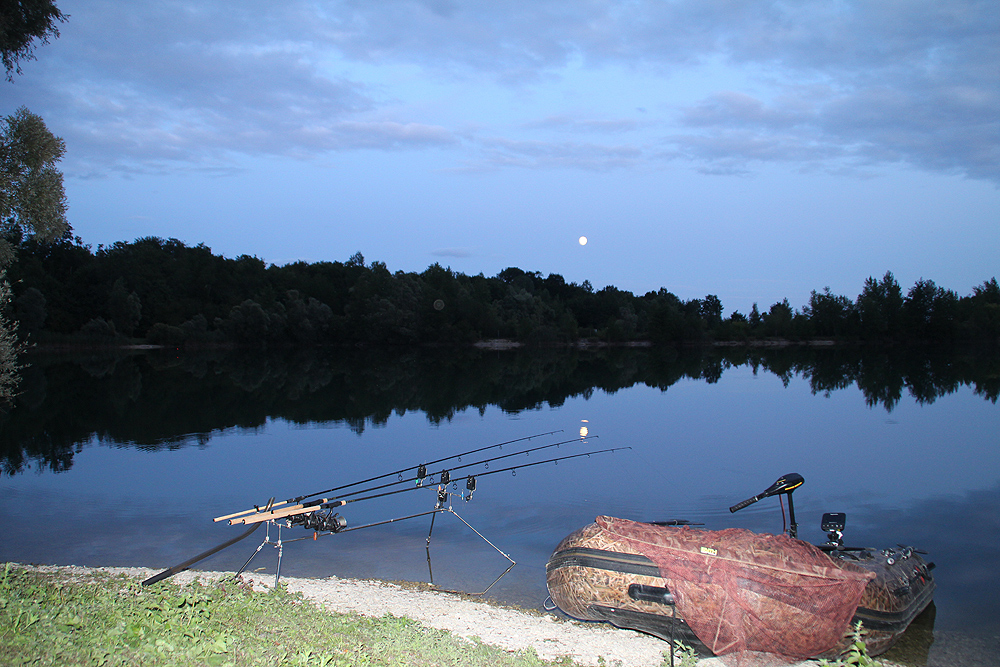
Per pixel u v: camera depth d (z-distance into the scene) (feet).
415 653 16.42
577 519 34.65
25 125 52.16
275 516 22.58
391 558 27.96
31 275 214.69
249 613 18.53
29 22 49.60
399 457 52.70
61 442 59.52
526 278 371.35
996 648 20.18
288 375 137.59
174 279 261.24
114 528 32.53
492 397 96.48
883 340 282.56
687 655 16.96
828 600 15.97
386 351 249.34
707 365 170.81
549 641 19.10
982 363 174.19
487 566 27.14
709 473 46.01
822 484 42.86
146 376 131.64
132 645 14.85
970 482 43.45
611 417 74.64
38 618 16.03
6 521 33.60
